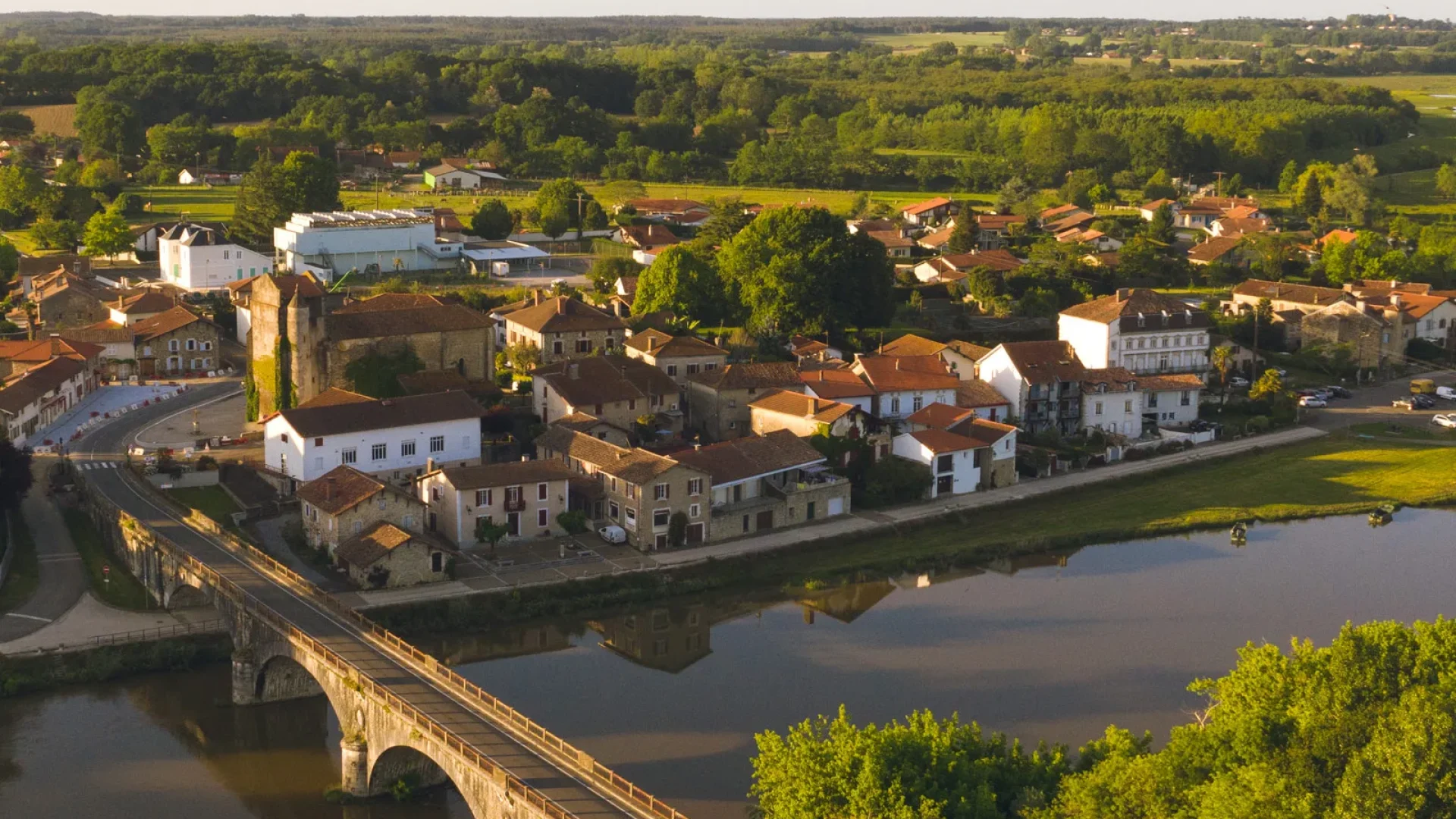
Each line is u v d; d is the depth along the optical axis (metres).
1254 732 82.62
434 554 132.12
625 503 143.75
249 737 110.38
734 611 133.12
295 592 118.56
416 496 145.75
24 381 176.00
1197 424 193.38
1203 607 134.00
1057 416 188.75
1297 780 80.81
